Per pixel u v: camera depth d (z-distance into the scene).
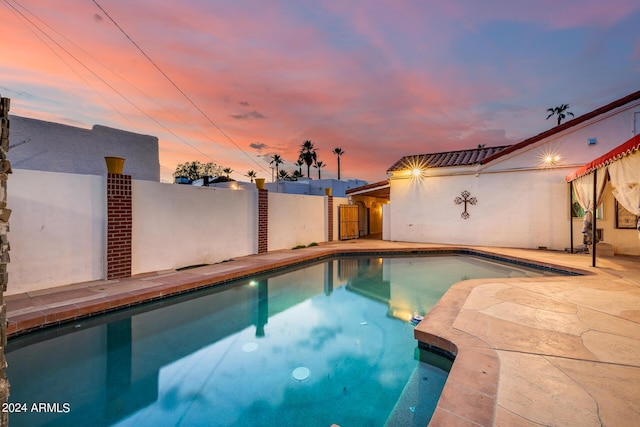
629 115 9.91
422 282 7.89
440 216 13.32
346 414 2.76
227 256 9.01
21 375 3.40
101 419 2.71
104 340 4.39
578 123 10.50
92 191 6.03
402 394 3.05
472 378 2.51
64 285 5.62
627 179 5.64
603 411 2.07
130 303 5.08
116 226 6.29
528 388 2.36
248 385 3.27
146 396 3.05
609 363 2.77
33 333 4.04
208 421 2.69
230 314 5.51
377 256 11.46
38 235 5.30
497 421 1.96
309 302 6.25
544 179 11.12
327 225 14.16
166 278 6.43
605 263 7.93
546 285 5.77
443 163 13.42
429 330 3.61
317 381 3.34
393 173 14.51
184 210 7.79
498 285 5.80
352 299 6.47
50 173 5.47
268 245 10.65
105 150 8.98
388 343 4.28
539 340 3.29
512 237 11.71
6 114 1.14
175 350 4.09
